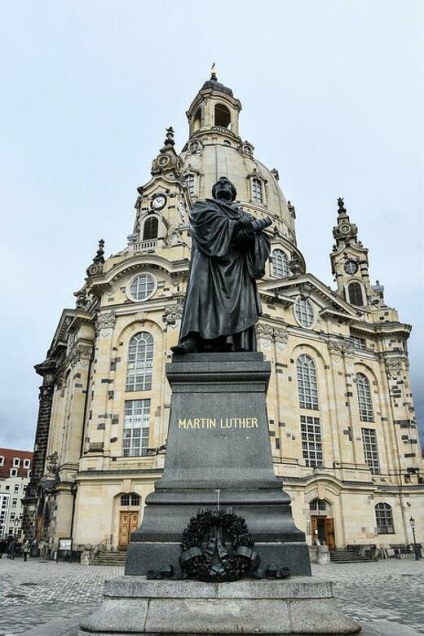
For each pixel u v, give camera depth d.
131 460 40.19
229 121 90.62
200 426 8.73
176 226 51.78
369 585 21.48
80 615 12.95
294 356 48.66
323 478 43.09
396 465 51.81
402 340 56.41
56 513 45.72
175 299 44.59
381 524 48.06
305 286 51.62
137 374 43.53
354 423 49.19
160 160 56.25
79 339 51.25
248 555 7.08
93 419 42.09
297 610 6.41
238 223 10.49
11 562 38.94
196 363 9.20
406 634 7.50
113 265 48.56
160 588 6.71
